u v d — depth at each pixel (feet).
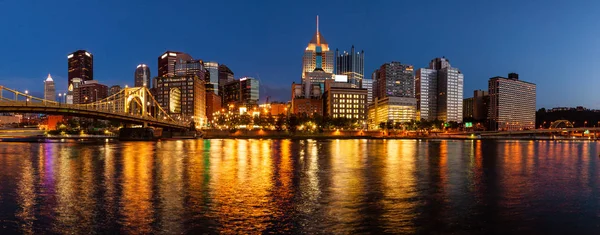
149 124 616.80
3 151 280.31
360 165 187.01
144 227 74.02
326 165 185.68
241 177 139.54
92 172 152.05
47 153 259.80
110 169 162.61
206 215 82.79
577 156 268.41
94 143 433.07
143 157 228.22
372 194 107.04
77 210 86.48
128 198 99.25
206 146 378.32
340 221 79.20
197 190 111.24
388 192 110.32
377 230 73.41
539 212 88.22
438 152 300.40
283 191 110.73
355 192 110.01
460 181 133.39
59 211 85.51
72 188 113.70
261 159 218.38
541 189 118.01
